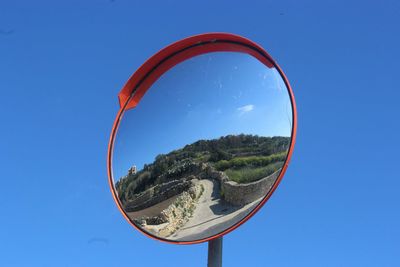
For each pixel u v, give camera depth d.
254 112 1.68
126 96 1.83
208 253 1.54
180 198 1.68
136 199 1.73
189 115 1.78
